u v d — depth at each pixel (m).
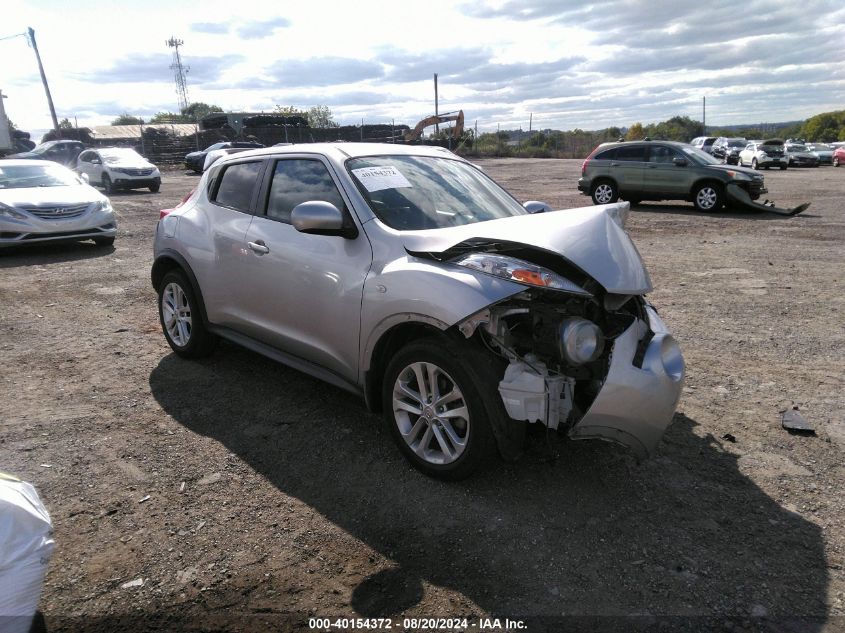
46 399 4.38
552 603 2.45
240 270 4.27
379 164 3.99
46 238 9.91
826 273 8.23
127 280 8.29
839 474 3.38
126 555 2.73
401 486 3.26
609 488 3.24
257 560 2.70
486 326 3.00
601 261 3.05
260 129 41.31
